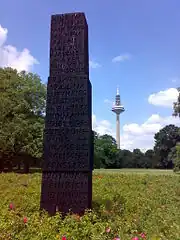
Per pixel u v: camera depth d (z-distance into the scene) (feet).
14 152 108.99
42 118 113.09
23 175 52.01
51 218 21.66
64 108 25.32
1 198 29.09
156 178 57.41
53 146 25.03
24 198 28.78
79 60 25.84
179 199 35.09
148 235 18.06
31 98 113.19
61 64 26.05
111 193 34.12
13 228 18.63
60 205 24.23
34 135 108.27
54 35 26.61
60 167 24.70
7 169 120.37
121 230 18.90
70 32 26.43
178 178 59.62
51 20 26.89
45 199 24.58
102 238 17.46
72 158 24.63
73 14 26.63
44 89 115.34
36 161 122.72
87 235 18.57
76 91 25.39
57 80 25.79
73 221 20.67
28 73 115.55
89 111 26.05
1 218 20.68
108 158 268.41
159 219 22.38
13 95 110.42
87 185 24.16
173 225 19.72
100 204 27.32
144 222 21.97
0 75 114.83
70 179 24.44
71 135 24.89
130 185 45.39
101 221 21.68
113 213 24.40
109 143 272.10
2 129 103.04
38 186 37.47
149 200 31.58
